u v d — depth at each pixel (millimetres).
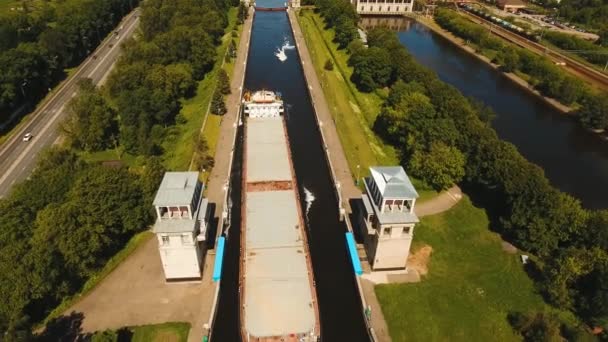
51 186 105312
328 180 138875
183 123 164875
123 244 107750
